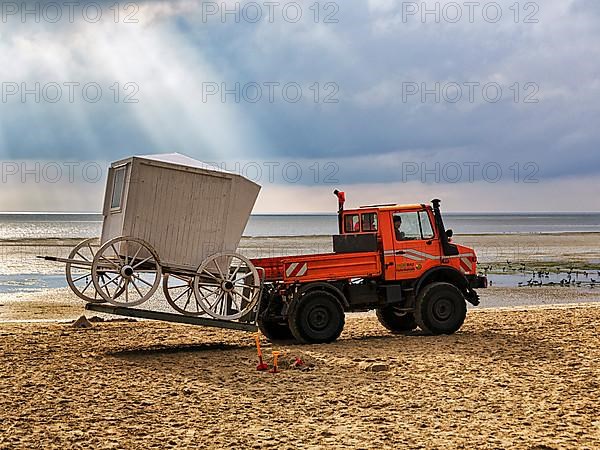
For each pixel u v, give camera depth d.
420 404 10.63
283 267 15.76
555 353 14.48
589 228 156.12
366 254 16.36
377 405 10.59
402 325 18.08
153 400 10.99
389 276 16.44
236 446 8.73
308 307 15.73
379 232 16.56
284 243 69.19
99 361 14.10
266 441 8.89
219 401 10.91
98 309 14.27
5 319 21.78
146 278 32.47
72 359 14.28
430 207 17.00
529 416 9.92
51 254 51.84
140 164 14.27
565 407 10.38
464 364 13.44
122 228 14.27
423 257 16.77
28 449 8.66
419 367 13.20
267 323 16.53
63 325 19.30
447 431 9.27
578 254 56.09
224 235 14.83
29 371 13.12
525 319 19.69
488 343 15.66
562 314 20.84
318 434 9.18
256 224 195.75
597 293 30.48
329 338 15.88
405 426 9.51
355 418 9.93
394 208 16.66
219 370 13.19
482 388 11.56
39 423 9.77
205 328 18.78
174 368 13.39
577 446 8.58
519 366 13.25
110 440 9.01
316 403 10.74
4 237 98.19
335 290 16.05
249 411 10.34
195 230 14.66
